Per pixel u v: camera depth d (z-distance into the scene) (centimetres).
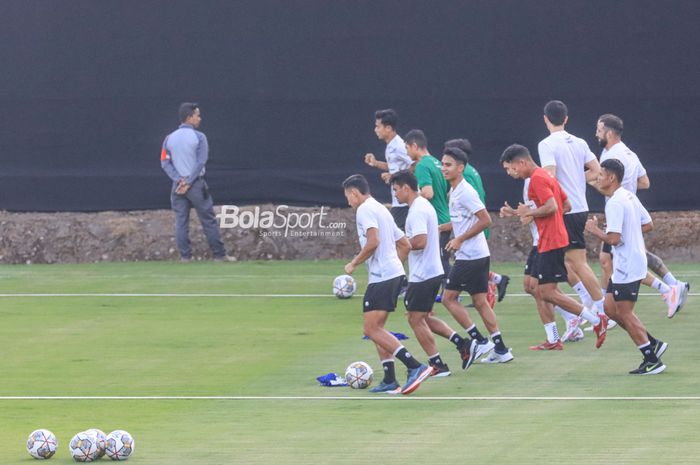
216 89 7806
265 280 6825
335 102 7769
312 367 4497
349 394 4028
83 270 7362
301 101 7781
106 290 6531
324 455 3173
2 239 7825
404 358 3988
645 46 7619
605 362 4525
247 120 7800
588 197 7625
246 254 7794
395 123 5925
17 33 7862
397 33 7712
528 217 4594
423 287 4231
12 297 6331
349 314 5700
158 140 7875
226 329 5334
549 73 7669
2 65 7881
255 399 3950
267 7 7762
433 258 4231
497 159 7712
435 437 3366
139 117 7862
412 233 4172
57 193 7912
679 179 7600
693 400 3819
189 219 7912
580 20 7638
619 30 7625
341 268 7319
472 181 5450
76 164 7906
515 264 7431
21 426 3591
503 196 7656
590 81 7650
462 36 7694
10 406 3869
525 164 4634
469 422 3556
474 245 4494
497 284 5616
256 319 5594
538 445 3244
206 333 5244
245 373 4388
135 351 4844
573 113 7662
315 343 4984
